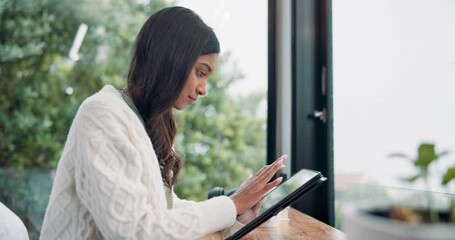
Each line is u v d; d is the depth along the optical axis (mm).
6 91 2664
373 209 533
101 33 2789
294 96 2104
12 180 2654
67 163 1004
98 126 951
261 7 2404
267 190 1095
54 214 1011
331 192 1978
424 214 509
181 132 2951
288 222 1549
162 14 1110
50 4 2717
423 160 561
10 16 2664
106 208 887
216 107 2830
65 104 2738
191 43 1083
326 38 2049
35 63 2699
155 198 1004
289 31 2168
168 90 1096
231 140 2861
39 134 2697
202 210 1001
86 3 2766
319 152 2088
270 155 2328
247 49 2500
